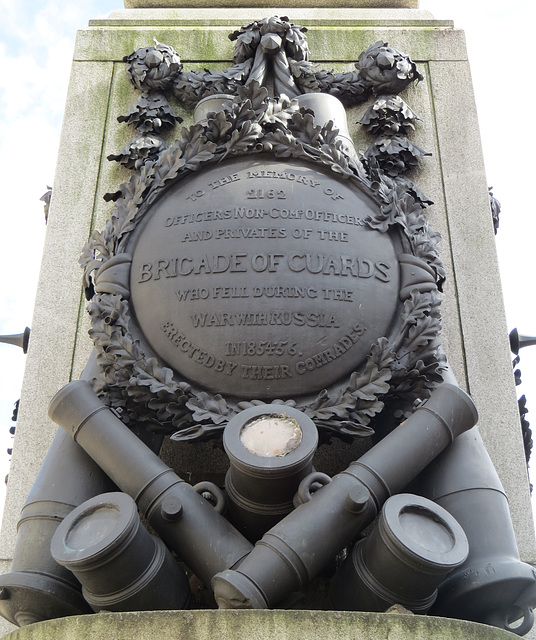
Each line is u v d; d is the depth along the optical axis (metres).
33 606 3.17
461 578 3.14
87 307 3.78
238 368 3.49
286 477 3.03
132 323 3.67
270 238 3.67
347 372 3.55
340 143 4.05
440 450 3.38
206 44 5.26
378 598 2.97
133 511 2.93
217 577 2.81
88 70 5.16
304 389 3.50
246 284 3.57
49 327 4.38
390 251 3.81
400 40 5.30
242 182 3.86
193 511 3.11
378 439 3.77
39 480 3.47
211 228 3.72
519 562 3.16
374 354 3.54
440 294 4.42
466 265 4.52
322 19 5.41
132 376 3.53
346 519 3.00
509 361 4.26
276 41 4.85
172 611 2.55
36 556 3.21
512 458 4.02
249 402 3.47
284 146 3.95
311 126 4.05
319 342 3.52
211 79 4.95
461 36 5.31
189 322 3.56
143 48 5.06
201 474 3.92
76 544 2.91
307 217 3.74
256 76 4.81
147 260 3.75
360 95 5.02
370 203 3.91
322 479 3.13
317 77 4.96
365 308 3.62
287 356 3.49
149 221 3.90
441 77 5.16
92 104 5.03
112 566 2.86
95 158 4.85
